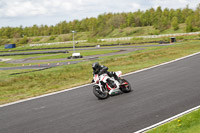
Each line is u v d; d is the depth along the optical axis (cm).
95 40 8844
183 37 6356
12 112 749
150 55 2077
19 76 1688
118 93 856
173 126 505
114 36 12244
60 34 16225
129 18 13925
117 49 5094
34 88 1209
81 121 605
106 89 811
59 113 692
